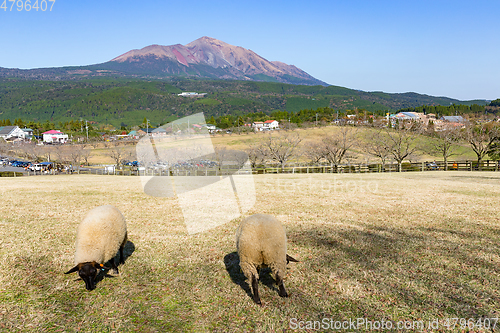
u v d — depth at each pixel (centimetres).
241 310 417
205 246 694
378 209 1126
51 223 878
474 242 720
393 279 514
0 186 1873
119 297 446
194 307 426
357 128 7025
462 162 3597
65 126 14212
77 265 454
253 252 424
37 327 369
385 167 3997
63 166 5478
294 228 858
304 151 5375
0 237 723
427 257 621
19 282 482
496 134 4212
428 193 1517
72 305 422
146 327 376
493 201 1269
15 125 13188
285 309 418
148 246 690
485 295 457
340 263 589
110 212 517
